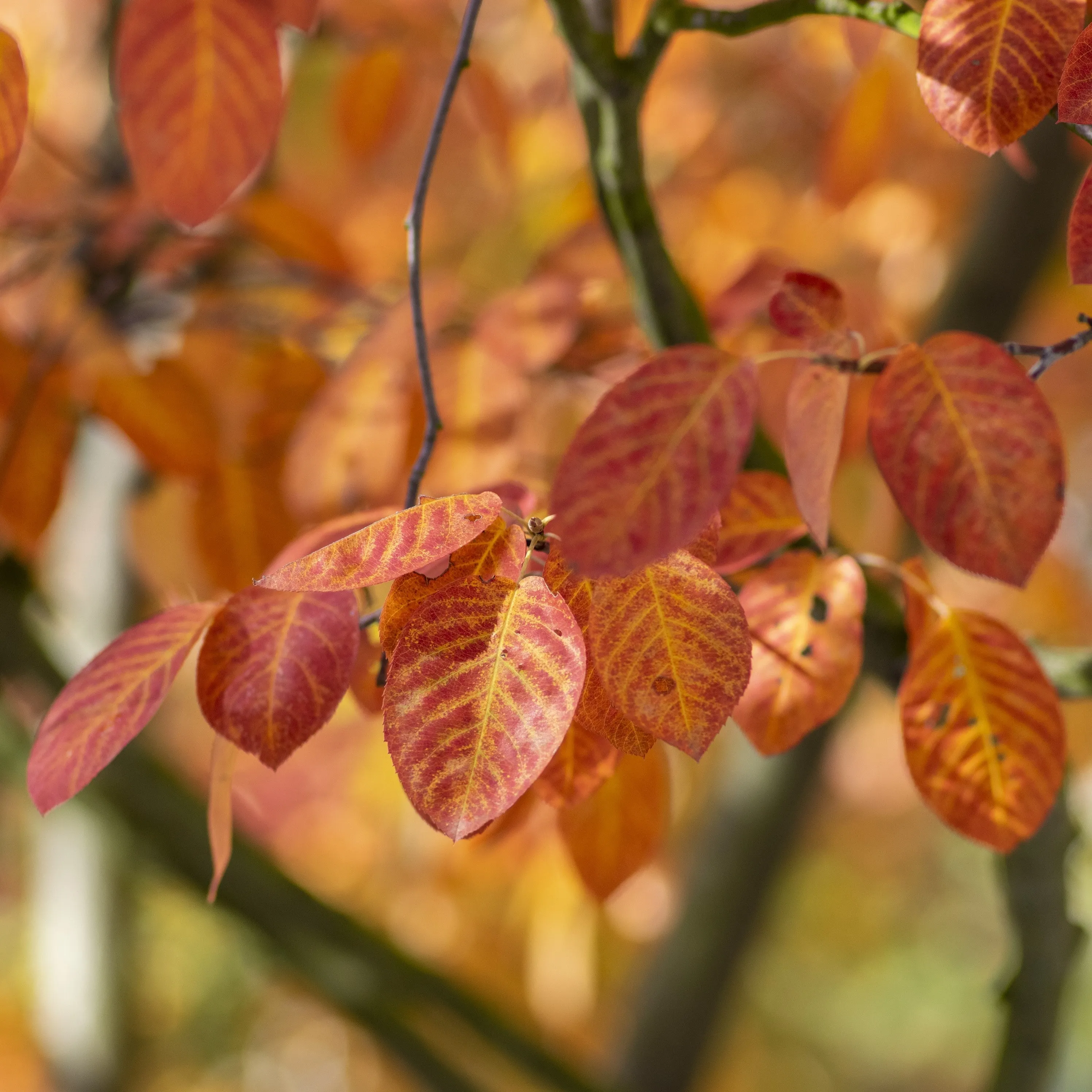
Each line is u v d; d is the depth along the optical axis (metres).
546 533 0.79
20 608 1.43
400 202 1.99
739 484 0.86
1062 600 2.36
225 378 1.21
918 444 0.78
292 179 1.93
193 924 3.61
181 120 0.89
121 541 1.84
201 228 1.25
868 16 0.86
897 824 4.32
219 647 0.79
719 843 1.95
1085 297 1.94
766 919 1.98
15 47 0.81
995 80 0.79
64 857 2.35
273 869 1.55
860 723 3.49
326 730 2.70
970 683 0.84
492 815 0.75
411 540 0.77
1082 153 1.46
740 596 0.85
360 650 0.85
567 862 1.88
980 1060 5.63
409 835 2.56
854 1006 5.35
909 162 1.90
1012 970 1.19
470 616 0.76
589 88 0.92
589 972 2.20
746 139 2.12
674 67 1.93
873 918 4.98
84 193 1.42
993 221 1.56
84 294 1.21
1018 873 1.08
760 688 0.84
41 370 1.05
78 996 2.38
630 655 0.77
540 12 2.07
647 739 0.77
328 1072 3.95
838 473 1.27
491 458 0.98
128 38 0.88
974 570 0.77
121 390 1.06
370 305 1.26
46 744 0.79
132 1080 2.48
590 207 1.38
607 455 0.75
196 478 1.07
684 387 0.75
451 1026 1.83
